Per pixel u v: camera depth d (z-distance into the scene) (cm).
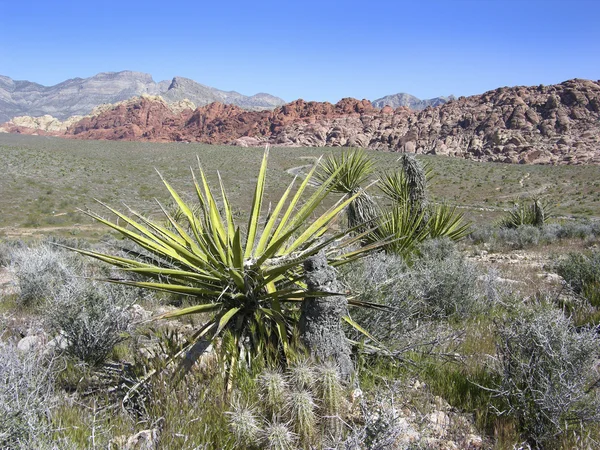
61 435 287
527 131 14788
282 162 8675
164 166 7875
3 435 255
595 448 313
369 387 370
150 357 407
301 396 271
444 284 627
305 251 371
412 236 909
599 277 757
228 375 345
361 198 880
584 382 344
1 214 4147
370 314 447
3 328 544
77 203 4678
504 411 342
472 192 7162
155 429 301
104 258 378
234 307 397
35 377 325
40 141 11025
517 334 383
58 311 457
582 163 12125
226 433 291
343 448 264
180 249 396
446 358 440
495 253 1603
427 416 330
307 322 364
